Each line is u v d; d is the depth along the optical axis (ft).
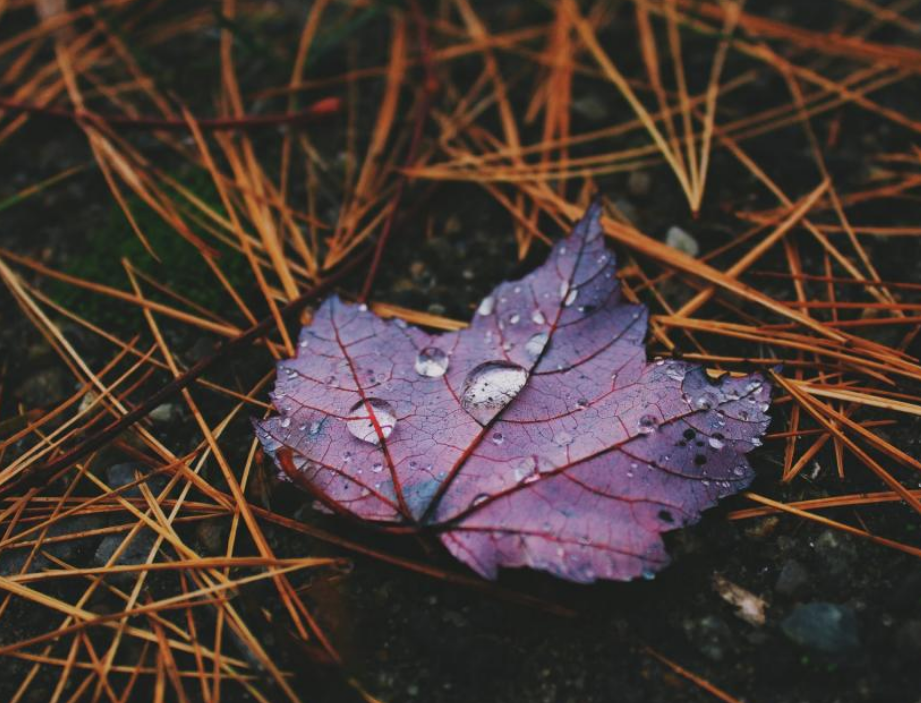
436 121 0.71
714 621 0.49
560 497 0.47
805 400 0.54
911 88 0.70
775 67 0.72
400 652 0.49
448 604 0.49
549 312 0.53
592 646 0.48
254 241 0.63
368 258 0.61
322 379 0.51
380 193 0.66
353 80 0.74
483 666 0.48
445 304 0.60
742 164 0.66
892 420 0.54
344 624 0.49
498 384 0.50
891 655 0.48
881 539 0.50
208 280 0.61
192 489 0.53
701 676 0.48
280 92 0.71
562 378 0.51
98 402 0.57
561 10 0.77
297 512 0.52
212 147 0.69
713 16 0.75
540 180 0.66
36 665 0.49
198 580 0.50
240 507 0.52
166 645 0.49
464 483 0.48
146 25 0.78
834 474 0.52
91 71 0.74
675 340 0.58
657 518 0.47
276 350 0.58
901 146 0.67
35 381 0.58
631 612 0.49
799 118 0.68
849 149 0.67
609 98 0.72
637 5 0.77
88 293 0.61
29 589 0.50
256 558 0.50
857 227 0.63
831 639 0.47
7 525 0.52
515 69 0.74
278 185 0.67
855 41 0.72
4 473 0.53
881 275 0.60
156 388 0.57
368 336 0.53
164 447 0.55
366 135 0.70
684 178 0.64
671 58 0.74
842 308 0.59
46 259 0.64
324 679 0.47
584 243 0.54
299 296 0.59
